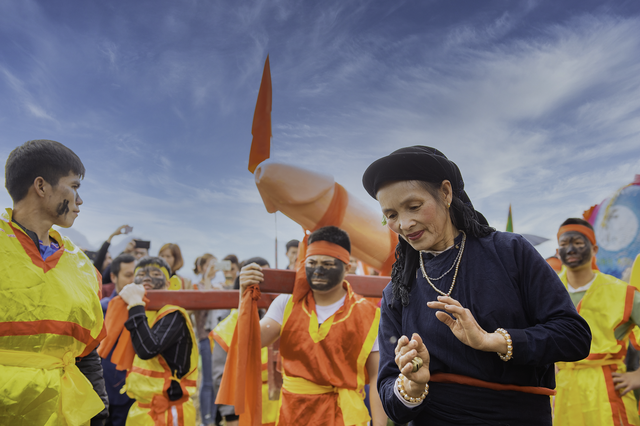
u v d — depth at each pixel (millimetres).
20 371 1912
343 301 2955
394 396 1582
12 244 1968
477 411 1497
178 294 3215
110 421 3705
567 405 3371
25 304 1940
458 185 1682
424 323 1632
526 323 1523
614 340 3340
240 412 2650
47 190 2049
